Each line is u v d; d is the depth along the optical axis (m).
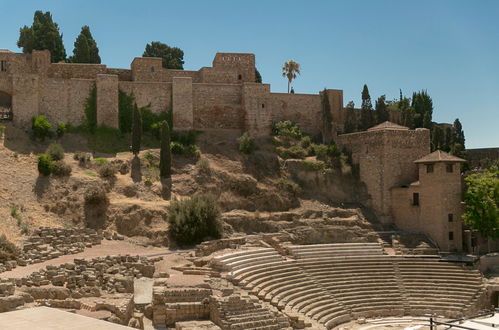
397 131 75.19
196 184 70.00
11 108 75.06
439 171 67.38
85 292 36.16
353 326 47.34
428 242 67.12
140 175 68.81
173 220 58.72
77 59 99.06
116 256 45.19
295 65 106.94
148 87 82.50
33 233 50.81
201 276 44.12
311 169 77.81
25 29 100.00
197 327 33.84
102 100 78.62
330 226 68.94
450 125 105.50
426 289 55.47
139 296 38.66
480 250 68.88
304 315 44.03
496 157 98.31
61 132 74.44
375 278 56.44
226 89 86.75
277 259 55.97
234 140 81.88
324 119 88.44
